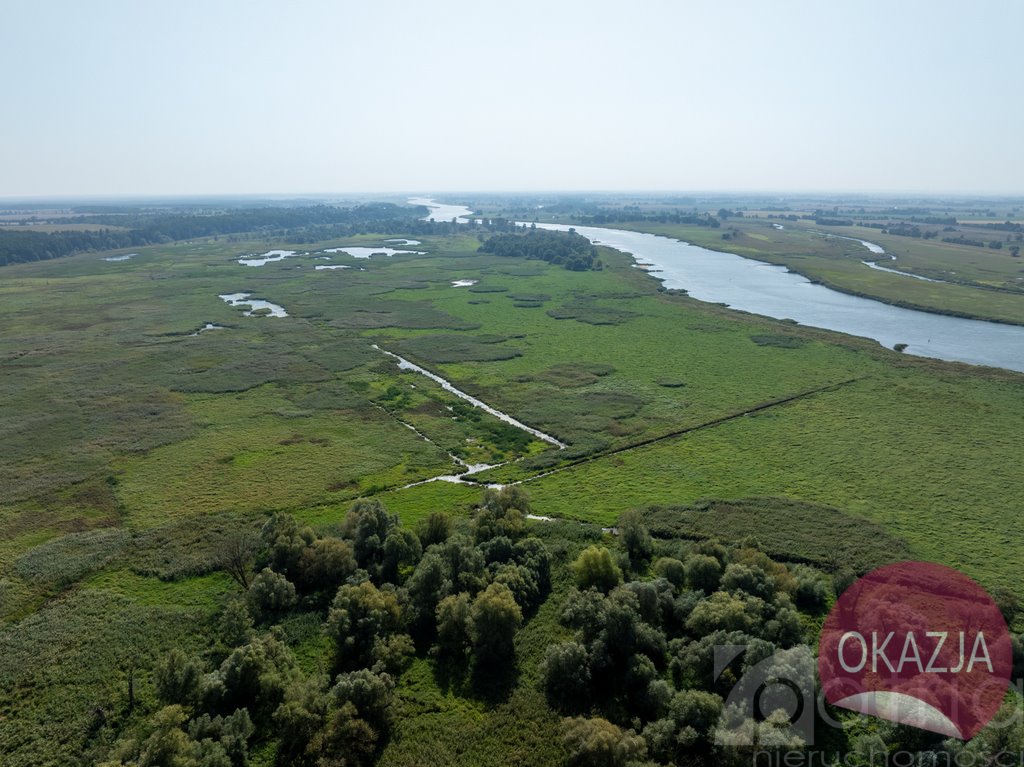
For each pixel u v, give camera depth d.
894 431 78.62
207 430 83.00
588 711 38.28
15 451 76.38
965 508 60.12
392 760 35.44
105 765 31.42
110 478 69.50
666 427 82.25
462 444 78.88
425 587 46.31
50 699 39.72
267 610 47.25
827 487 65.00
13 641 44.75
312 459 74.56
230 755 34.34
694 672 39.34
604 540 56.56
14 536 58.66
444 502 64.31
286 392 97.56
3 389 97.62
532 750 35.91
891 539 54.84
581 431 81.56
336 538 53.12
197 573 52.59
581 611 43.41
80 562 54.12
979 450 72.81
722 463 71.38
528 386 99.44
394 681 41.03
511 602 42.94
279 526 53.47
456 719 38.12
